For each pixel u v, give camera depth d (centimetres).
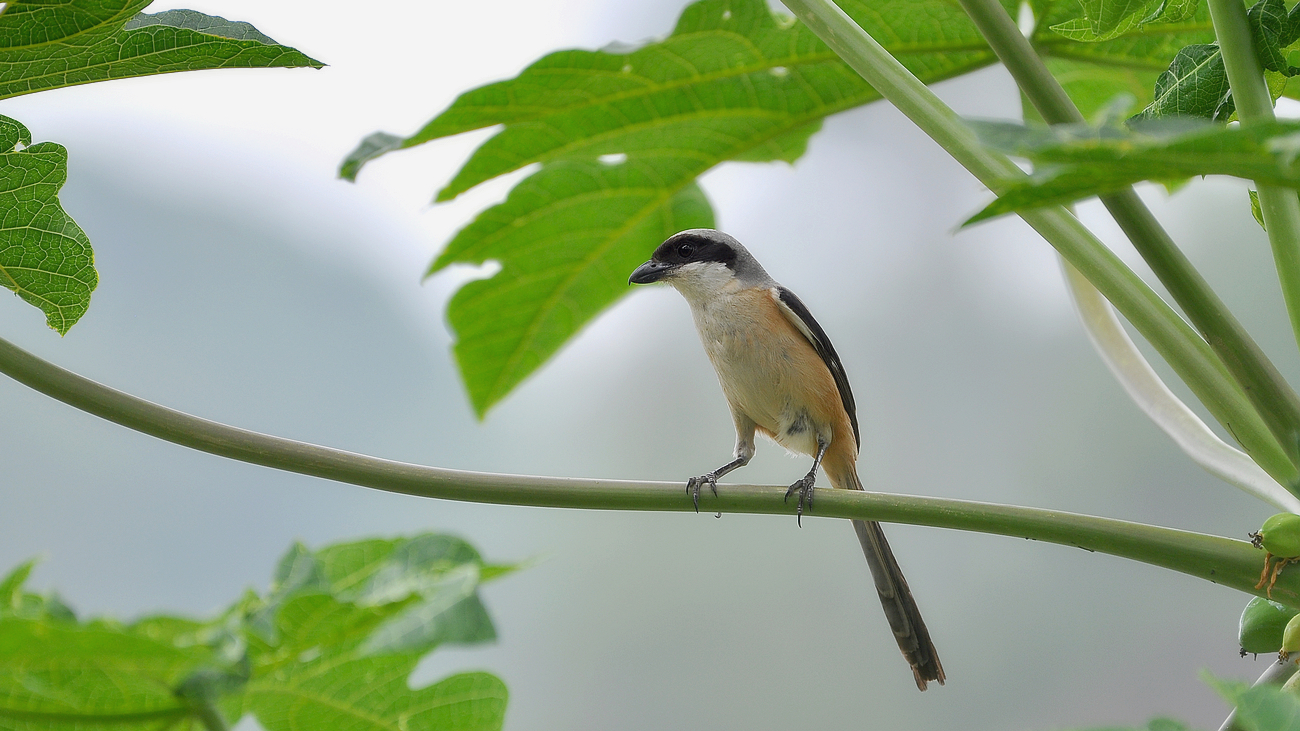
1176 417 515
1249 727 271
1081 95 755
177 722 387
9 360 457
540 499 492
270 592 430
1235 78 411
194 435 464
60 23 458
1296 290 402
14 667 344
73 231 546
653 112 759
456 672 462
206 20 484
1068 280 570
